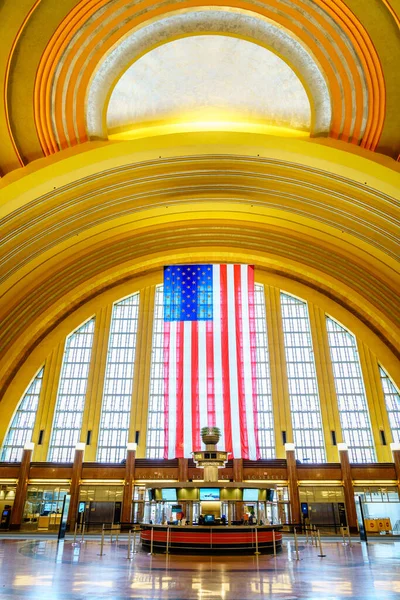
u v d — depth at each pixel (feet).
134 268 96.07
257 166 60.18
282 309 104.94
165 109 55.47
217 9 44.47
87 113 51.80
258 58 49.55
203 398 83.20
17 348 83.05
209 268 91.97
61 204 60.54
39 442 89.61
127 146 53.72
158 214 76.79
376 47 42.34
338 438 90.12
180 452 79.51
